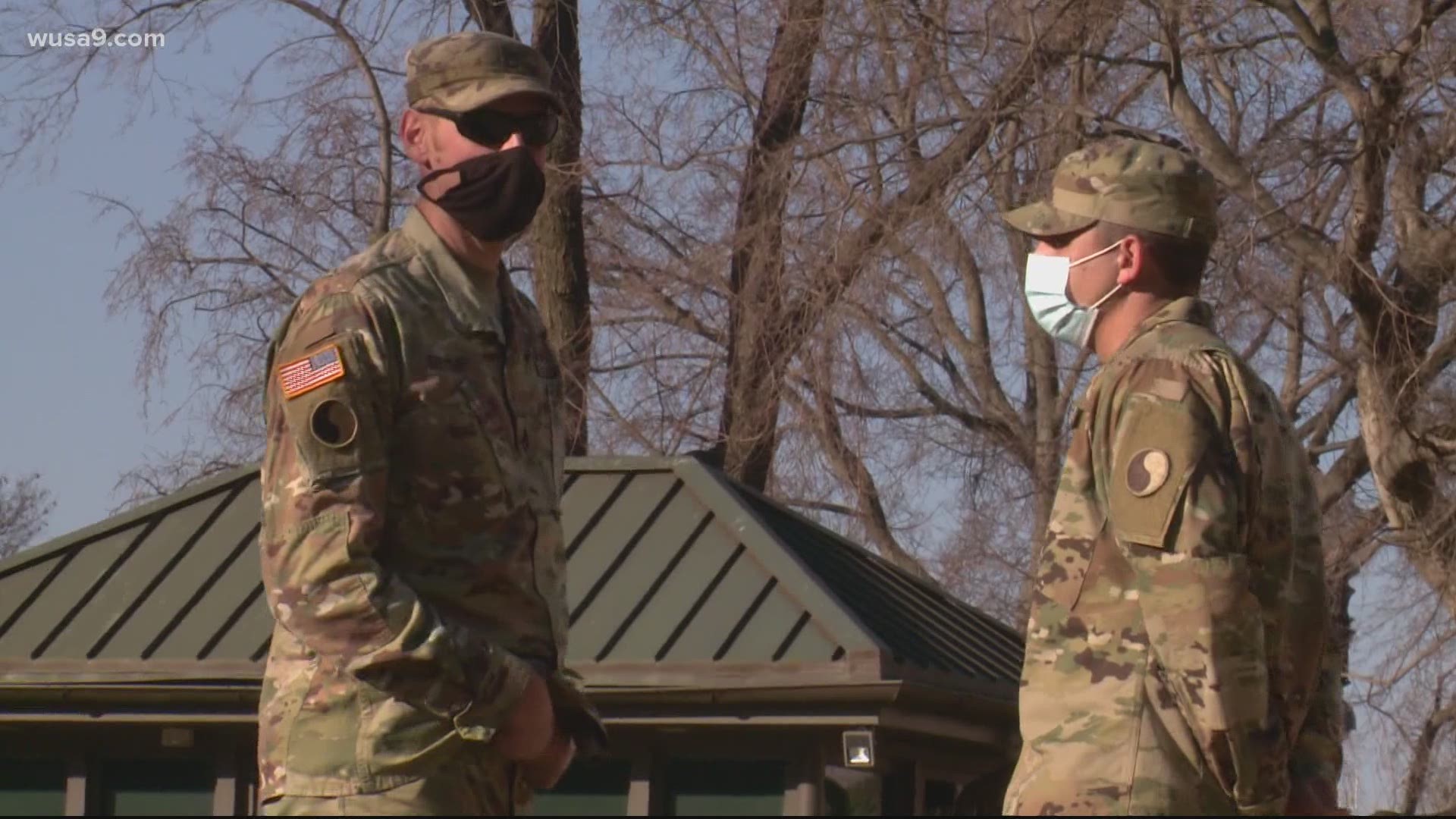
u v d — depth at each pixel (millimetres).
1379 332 33250
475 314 8430
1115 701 8156
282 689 8023
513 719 7914
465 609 8117
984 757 18016
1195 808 8047
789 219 33906
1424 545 33812
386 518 8031
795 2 35375
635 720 15875
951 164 32562
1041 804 8188
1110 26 33312
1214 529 8008
